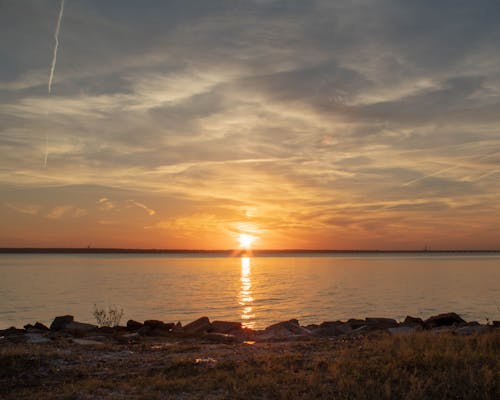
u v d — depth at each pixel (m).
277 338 20.95
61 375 12.01
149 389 10.34
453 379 10.26
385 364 11.88
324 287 81.81
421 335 15.81
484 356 12.23
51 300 60.53
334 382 10.66
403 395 9.49
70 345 17.05
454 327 22.30
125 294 69.19
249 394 9.80
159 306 53.91
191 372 12.00
